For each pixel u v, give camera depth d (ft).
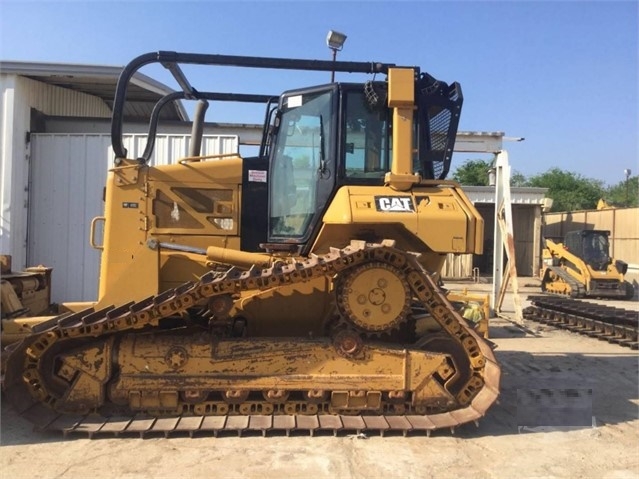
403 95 15.46
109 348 14.37
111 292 15.80
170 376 14.35
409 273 14.62
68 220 34.19
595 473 12.61
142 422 14.12
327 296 15.67
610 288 57.36
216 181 16.47
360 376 14.57
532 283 74.18
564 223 92.48
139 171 16.21
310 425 14.06
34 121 35.68
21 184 33.50
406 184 15.42
